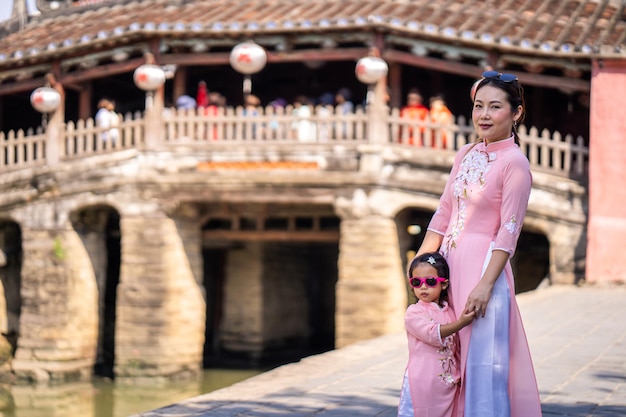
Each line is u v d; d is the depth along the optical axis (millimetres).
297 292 21922
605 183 17609
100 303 19312
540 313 13047
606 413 6559
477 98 4797
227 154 17297
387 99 17531
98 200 18016
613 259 17422
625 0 19625
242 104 21797
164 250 17438
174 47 18000
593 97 17734
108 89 23266
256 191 17219
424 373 4758
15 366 18656
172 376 17453
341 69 21438
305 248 22375
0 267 20297
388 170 16891
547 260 19891
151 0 20297
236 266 20609
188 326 17891
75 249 18656
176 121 17562
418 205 17062
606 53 17406
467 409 4539
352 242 16859
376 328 16562
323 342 22828
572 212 17625
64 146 18891
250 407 6812
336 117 17109
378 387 7676
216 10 18391
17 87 20047
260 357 20172
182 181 17375
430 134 17281
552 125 21047
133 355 17344
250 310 20344
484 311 4555
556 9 19469
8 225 20453
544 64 17953
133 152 17656
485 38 17125
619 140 17625
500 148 4770
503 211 4652
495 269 4559
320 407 6824
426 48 17344
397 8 17875
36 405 16234
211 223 20062
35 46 19141
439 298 4840
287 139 17234
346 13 17375
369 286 16672
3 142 19750
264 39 17422
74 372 18531
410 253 20719
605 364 8820
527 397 4656
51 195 18703
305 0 18594
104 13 20828
